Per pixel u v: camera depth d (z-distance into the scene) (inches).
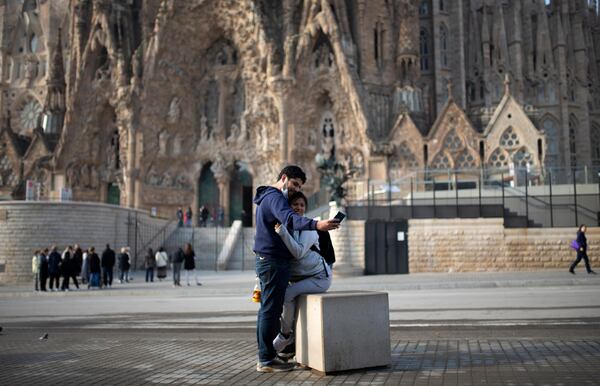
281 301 240.8
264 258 242.5
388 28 2416.3
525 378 207.2
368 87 2327.8
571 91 2805.1
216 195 2501.2
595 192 1254.3
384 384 205.9
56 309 647.8
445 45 2662.4
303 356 243.8
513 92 2682.1
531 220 1263.5
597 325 378.6
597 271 1061.8
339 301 231.1
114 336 373.4
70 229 1441.9
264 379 220.4
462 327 387.5
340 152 2224.4
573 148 2768.2
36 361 264.7
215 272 1521.9
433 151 2128.4
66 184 2427.4
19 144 2854.3
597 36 3080.7
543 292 688.4
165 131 2411.4
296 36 2277.3
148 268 1237.1
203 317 506.3
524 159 2068.2
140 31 2652.6
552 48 2822.3
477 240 1232.2
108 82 2443.4
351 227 1283.2
